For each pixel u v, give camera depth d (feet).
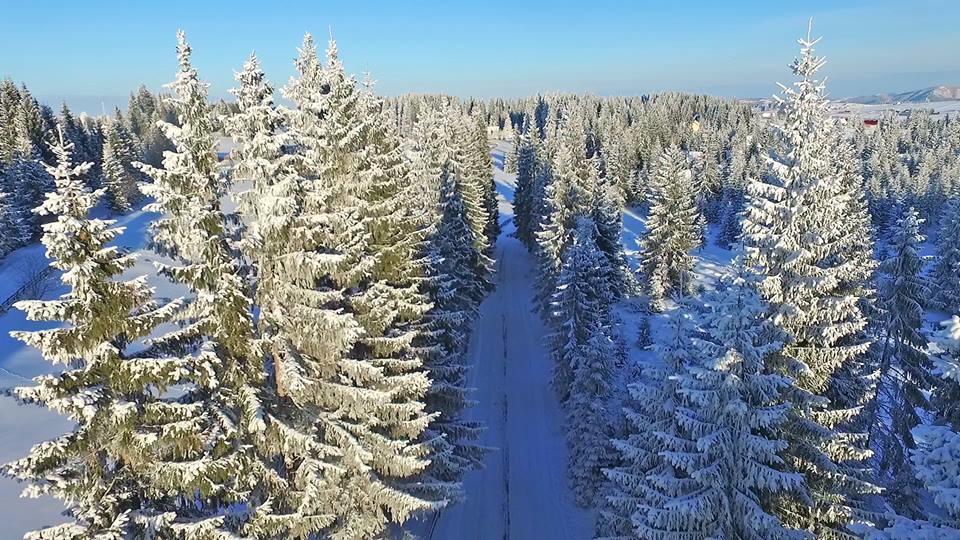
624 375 102.06
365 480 53.42
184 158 39.14
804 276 51.80
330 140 57.36
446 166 135.03
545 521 81.56
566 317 110.42
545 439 103.14
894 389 79.56
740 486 44.47
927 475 32.22
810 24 49.67
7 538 57.62
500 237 266.36
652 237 166.40
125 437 35.99
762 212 52.95
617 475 52.75
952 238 96.58
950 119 535.60
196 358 39.04
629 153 356.38
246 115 42.22
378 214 59.36
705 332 50.08
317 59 58.03
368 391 49.55
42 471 33.94
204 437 39.83
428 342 70.64
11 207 181.78
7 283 151.12
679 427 51.13
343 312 54.13
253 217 46.09
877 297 79.25
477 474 91.66
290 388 44.37
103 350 34.40
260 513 42.29
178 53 38.27
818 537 49.34
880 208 281.74
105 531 34.81
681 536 45.44
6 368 100.12
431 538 75.87
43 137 261.24
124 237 200.95
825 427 49.90
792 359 50.11
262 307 46.75
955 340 33.12
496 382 125.90
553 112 463.01
